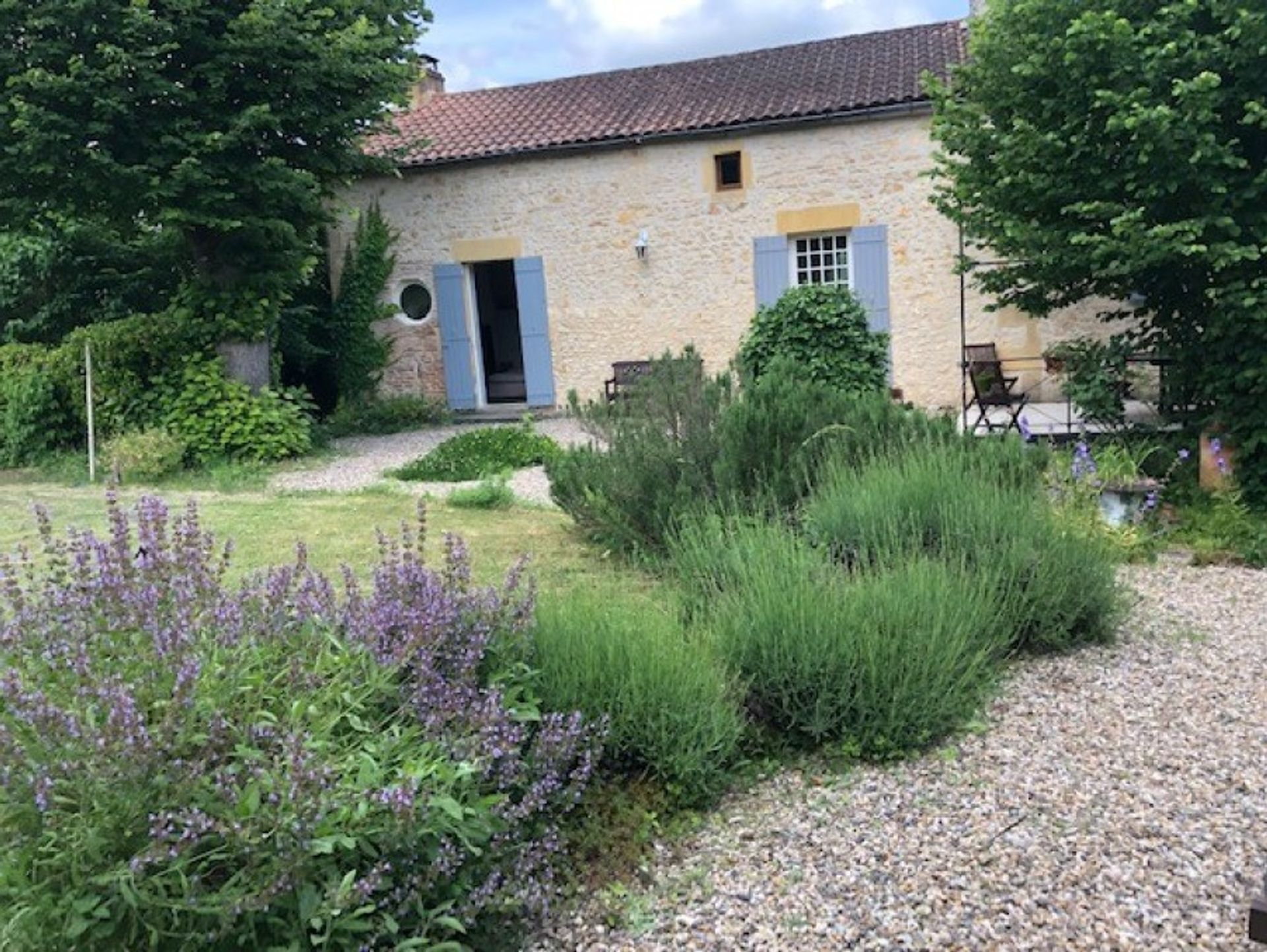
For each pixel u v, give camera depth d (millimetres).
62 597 2709
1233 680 4168
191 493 9531
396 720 2711
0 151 10180
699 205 13945
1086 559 4715
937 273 13086
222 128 10828
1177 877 2762
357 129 12172
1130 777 3344
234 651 2557
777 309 9523
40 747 2158
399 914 2338
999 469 5484
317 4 11500
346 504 8539
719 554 4508
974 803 3227
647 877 2924
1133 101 6820
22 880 2107
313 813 2162
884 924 2639
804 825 3170
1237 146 6949
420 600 3094
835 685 3609
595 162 14305
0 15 9844
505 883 2580
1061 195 7582
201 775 2191
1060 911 2639
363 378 15414
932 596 3977
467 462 10773
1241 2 6691
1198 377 7703
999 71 7918
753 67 15359
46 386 11758
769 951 2568
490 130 15273
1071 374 8609
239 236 11500
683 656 3426
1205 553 6336
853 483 5129
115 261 13875
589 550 6363
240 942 2172
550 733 2891
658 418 6305
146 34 10094
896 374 13383
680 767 3217
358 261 15188
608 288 14500
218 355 11898
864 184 13250
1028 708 3943
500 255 14883
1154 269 7613
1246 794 3207
